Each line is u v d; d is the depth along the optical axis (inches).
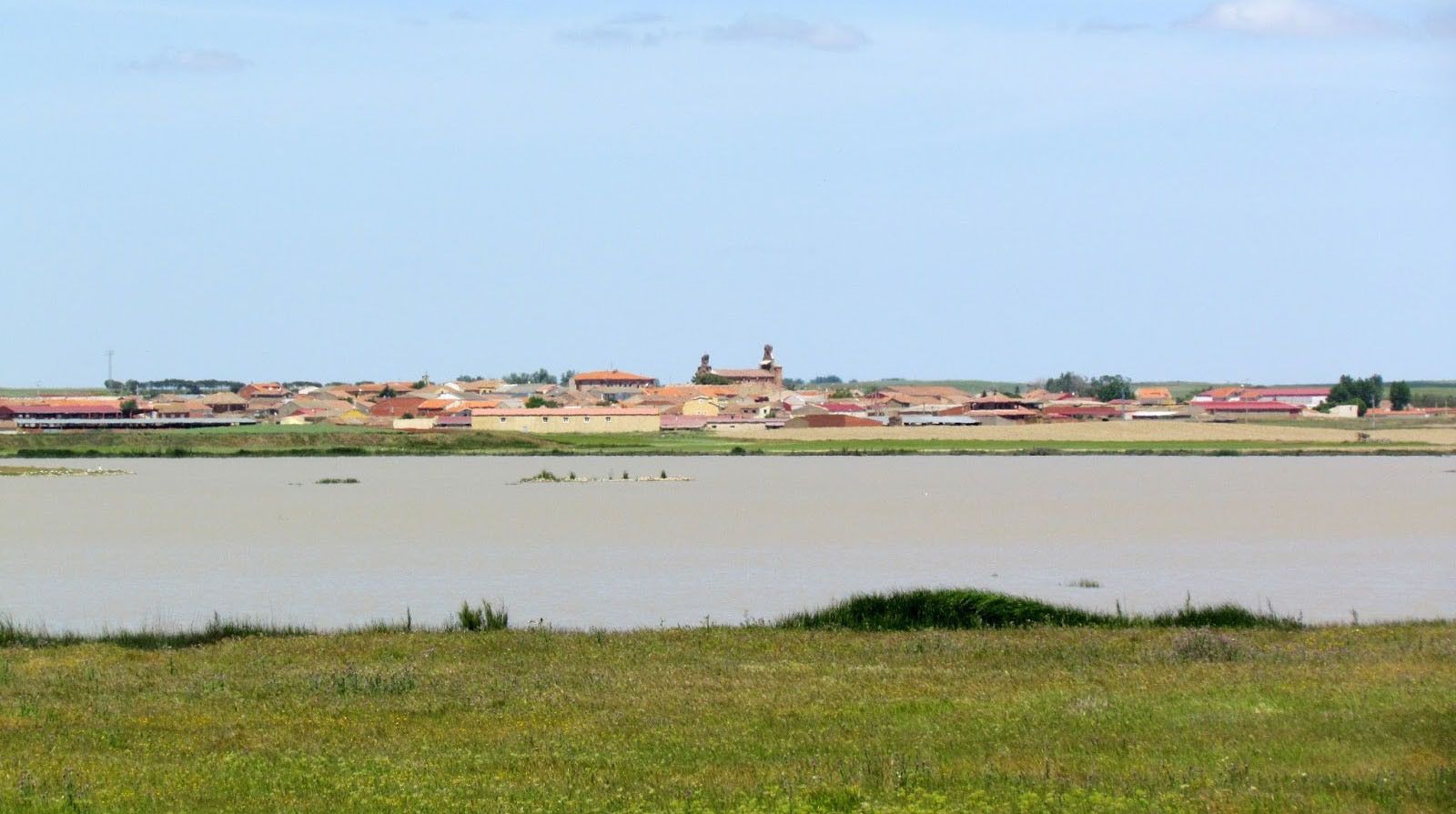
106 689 3053.6
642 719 2701.8
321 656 3538.4
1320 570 6786.4
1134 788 2128.4
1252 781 2140.7
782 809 2059.5
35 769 2325.3
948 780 2191.2
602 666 3331.7
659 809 2079.2
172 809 2085.4
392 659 3479.3
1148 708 2672.2
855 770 2251.5
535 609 5344.5
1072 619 4079.7
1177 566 7057.1
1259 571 6752.0
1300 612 4842.5
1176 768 2226.9
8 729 2642.7
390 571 6845.5
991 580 6397.6
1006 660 3316.9
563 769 2321.6
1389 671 2994.6
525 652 3563.0
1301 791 2076.8
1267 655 3304.6
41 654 3585.1
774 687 3009.4
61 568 7130.9
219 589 6151.6
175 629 4717.0
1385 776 2129.7
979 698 2824.8
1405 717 2513.5
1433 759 2222.0
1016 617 4067.4
